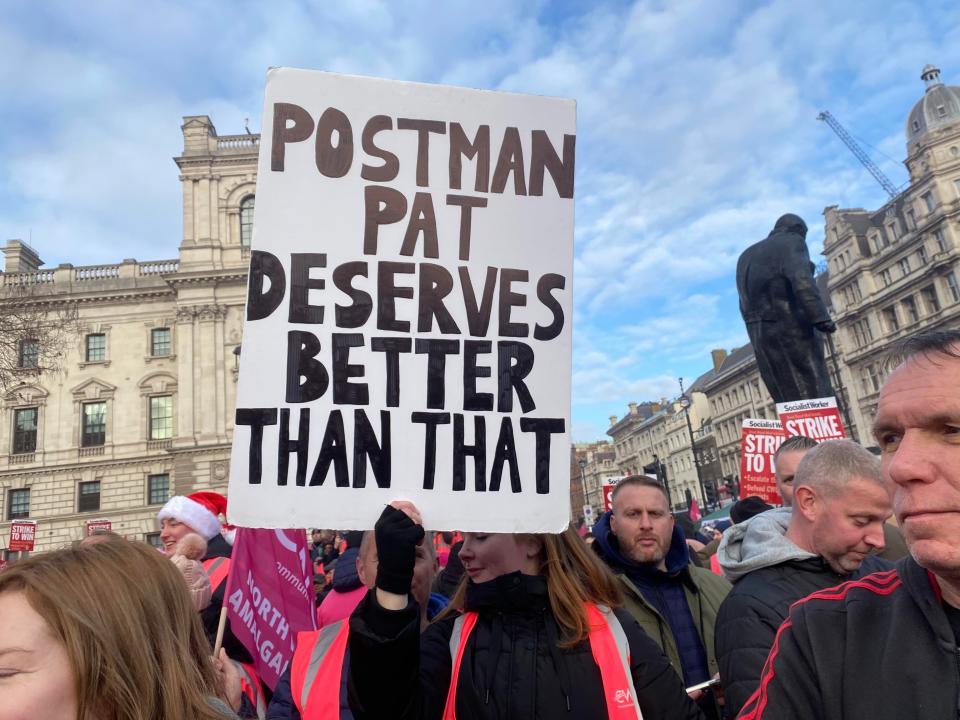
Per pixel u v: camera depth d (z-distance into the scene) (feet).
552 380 6.65
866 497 6.72
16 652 3.78
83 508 118.32
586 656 5.92
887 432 3.81
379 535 5.20
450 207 6.78
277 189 6.51
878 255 170.60
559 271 6.87
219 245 121.29
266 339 6.24
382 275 6.54
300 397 6.19
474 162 6.90
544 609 6.12
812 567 7.08
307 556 10.96
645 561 9.39
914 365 3.64
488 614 6.29
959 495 3.40
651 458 290.35
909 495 3.53
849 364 180.45
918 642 3.70
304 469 6.08
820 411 18.38
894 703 3.66
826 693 3.94
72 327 122.62
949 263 150.92
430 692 5.83
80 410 121.39
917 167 160.45
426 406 6.38
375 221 6.62
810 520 7.13
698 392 251.80
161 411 121.29
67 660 3.87
